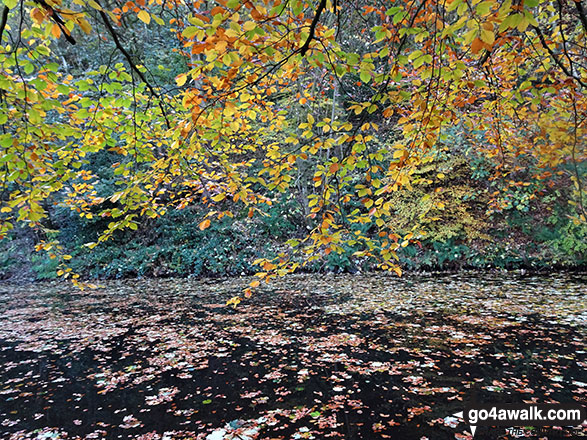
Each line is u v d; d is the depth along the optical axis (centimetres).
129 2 189
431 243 913
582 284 654
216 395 309
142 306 669
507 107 264
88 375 364
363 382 317
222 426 261
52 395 324
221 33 129
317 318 525
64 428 270
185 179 319
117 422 274
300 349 405
